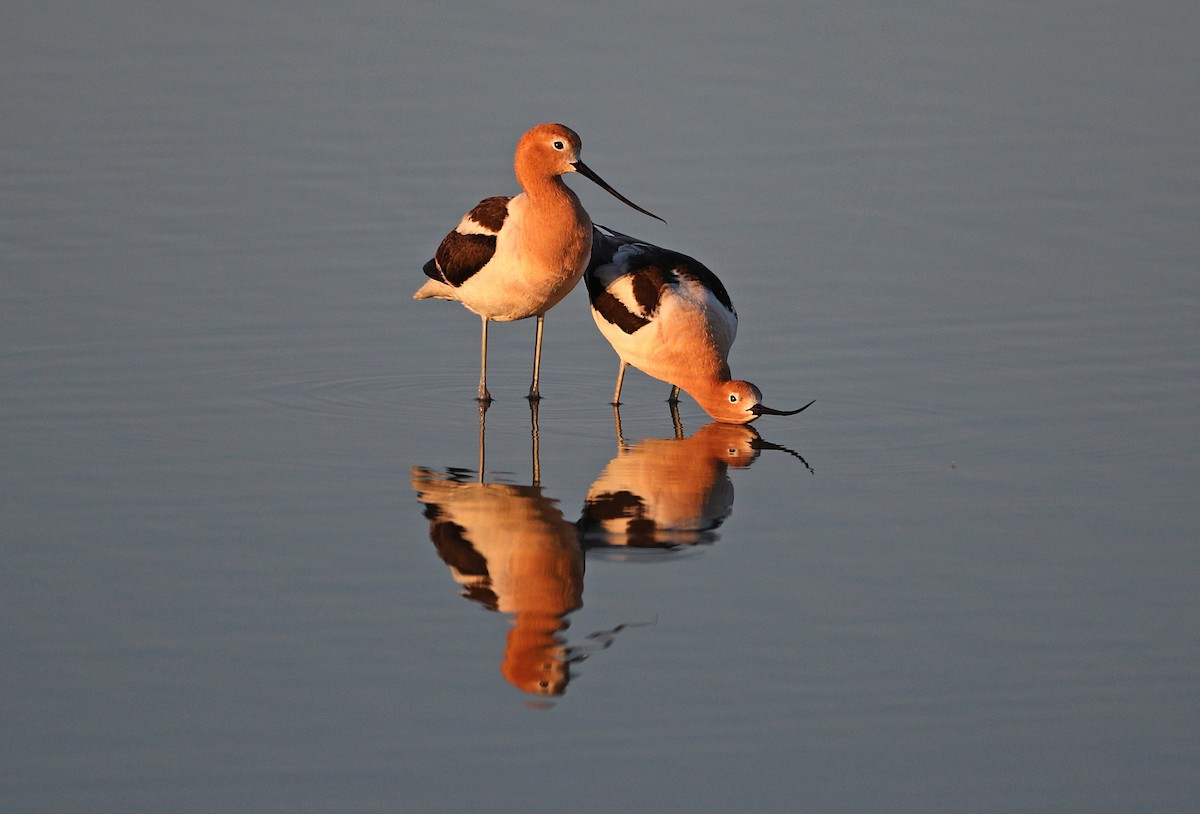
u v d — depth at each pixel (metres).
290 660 9.91
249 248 17.44
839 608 10.61
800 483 12.73
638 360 14.48
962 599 10.70
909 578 11.02
